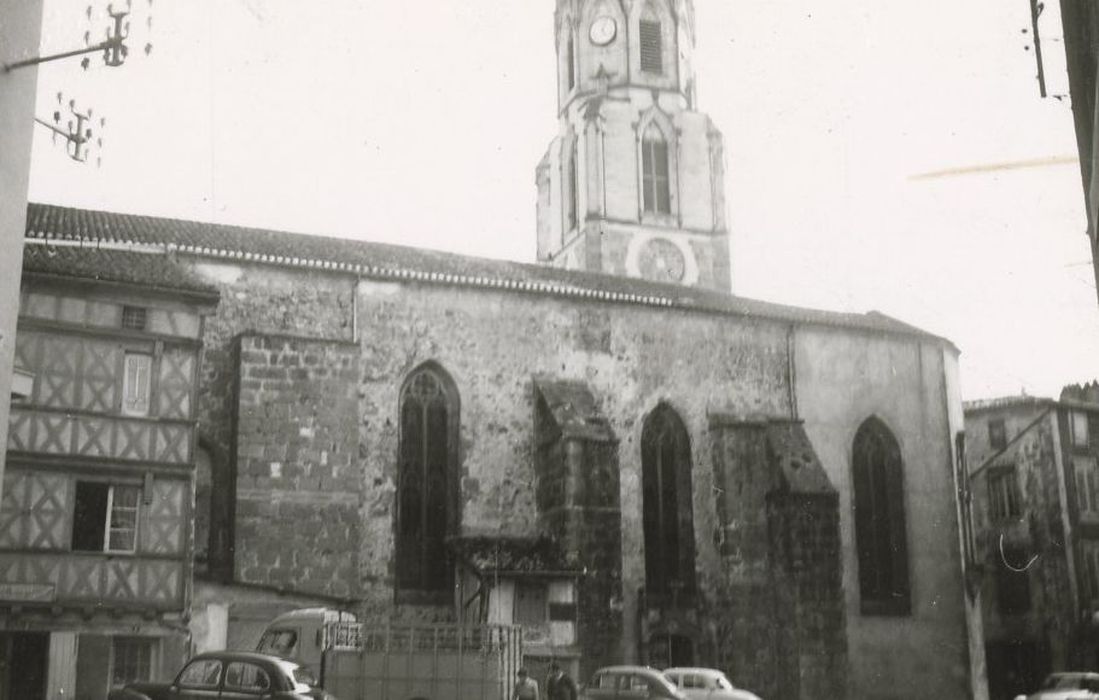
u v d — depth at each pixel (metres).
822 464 39.19
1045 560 46.31
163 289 27.77
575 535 32.88
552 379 35.91
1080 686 30.59
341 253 35.47
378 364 33.66
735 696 26.09
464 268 37.41
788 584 35.97
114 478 26.19
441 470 34.41
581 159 56.75
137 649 26.08
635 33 58.00
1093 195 13.54
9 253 16.42
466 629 21.70
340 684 20.81
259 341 31.41
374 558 32.28
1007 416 48.78
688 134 57.69
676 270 55.72
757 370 39.06
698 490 37.28
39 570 24.94
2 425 16.33
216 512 30.86
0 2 15.55
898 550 40.09
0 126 15.85
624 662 34.91
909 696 38.59
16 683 24.69
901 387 41.44
